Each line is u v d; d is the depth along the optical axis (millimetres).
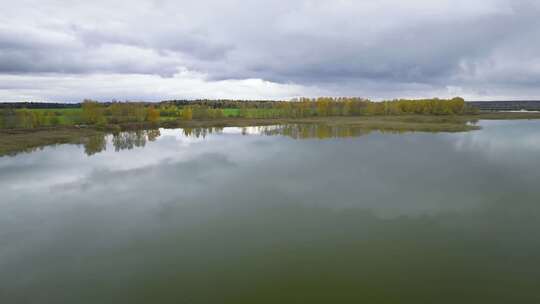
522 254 11344
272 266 10766
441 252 11555
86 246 12242
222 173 23219
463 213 15227
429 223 14117
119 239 12805
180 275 10289
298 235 13062
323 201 17078
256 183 20547
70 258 11367
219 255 11523
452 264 10742
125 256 11500
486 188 19078
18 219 14820
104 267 10781
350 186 19734
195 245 12281
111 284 9828
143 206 16516
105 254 11633
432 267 10578
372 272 10320
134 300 9062
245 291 9406
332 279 9961
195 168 24969
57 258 11367
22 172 23750
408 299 8953
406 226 13805
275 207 16266
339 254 11492
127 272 10484
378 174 22672
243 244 12336
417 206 16219
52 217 15062
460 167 24859
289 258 11266
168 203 16922
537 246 11930
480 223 14039
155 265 10891
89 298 9156
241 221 14523
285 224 14164
